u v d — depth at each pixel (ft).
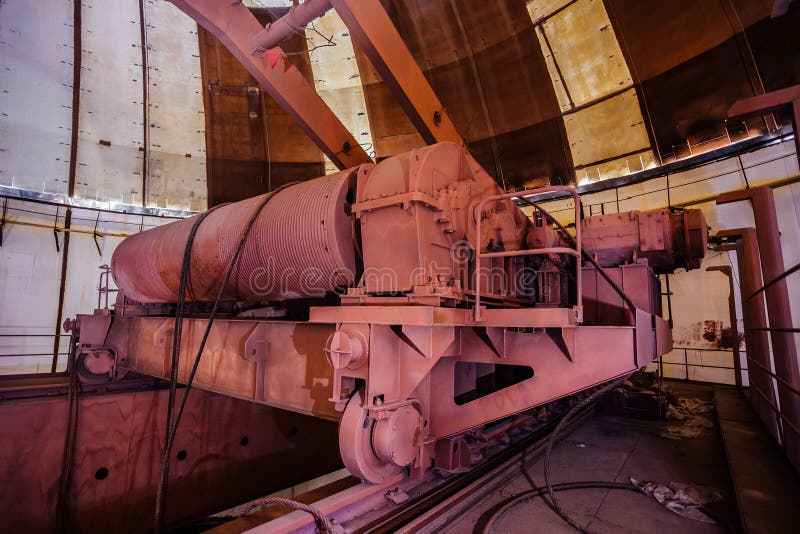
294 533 8.00
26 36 35.06
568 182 39.78
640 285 18.66
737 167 30.27
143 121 41.14
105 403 20.79
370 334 9.22
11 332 34.35
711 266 31.91
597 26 34.35
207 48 43.06
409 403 9.97
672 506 10.71
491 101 41.16
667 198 34.19
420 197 10.29
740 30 28.02
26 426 19.04
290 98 23.29
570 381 10.21
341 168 26.73
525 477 12.95
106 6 38.19
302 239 12.19
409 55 21.89
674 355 34.83
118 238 40.09
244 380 13.33
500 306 13.66
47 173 36.70
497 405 11.07
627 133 35.81
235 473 24.31
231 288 15.57
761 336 19.12
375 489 9.57
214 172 44.50
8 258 34.47
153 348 18.93
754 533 8.22
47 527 19.17
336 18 43.68
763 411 18.04
